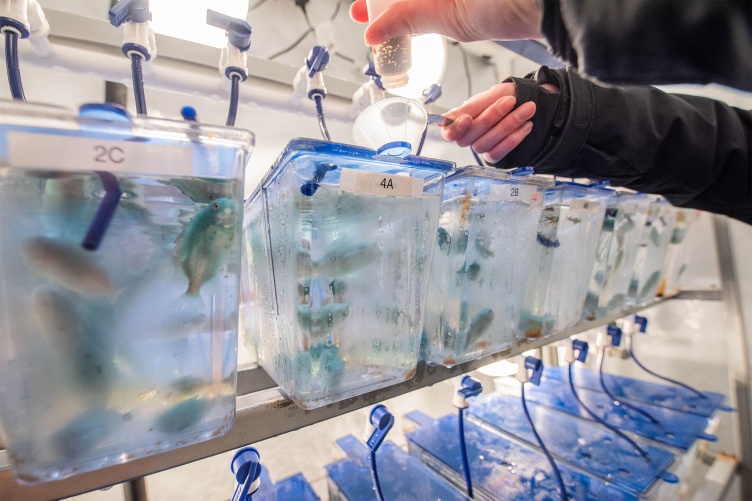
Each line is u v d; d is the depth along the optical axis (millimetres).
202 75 636
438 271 494
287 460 910
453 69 1236
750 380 1171
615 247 782
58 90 709
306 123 938
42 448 255
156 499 751
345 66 1039
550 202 612
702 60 303
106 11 764
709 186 736
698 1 270
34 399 250
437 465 818
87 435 266
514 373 768
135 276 270
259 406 353
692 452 923
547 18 355
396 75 568
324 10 1010
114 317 266
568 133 592
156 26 541
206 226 293
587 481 715
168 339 288
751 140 715
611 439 871
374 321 402
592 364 1407
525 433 910
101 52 569
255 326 530
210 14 476
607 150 627
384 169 373
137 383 279
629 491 673
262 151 895
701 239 1274
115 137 252
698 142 666
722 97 1154
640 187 723
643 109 631
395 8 479
